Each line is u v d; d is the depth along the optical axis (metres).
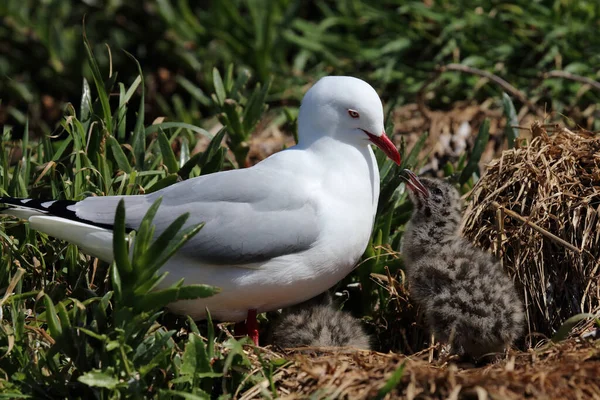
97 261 10.75
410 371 8.72
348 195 10.17
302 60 18.02
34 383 9.10
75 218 10.02
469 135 15.48
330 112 10.38
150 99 18.31
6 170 11.93
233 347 9.06
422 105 15.62
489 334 10.02
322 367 8.96
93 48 19.47
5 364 9.37
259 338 11.34
